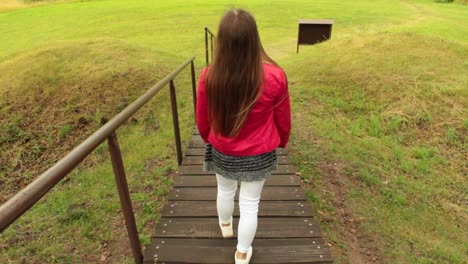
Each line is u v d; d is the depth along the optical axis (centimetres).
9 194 575
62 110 729
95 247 327
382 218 354
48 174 125
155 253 246
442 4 2456
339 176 424
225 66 159
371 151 493
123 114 200
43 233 364
